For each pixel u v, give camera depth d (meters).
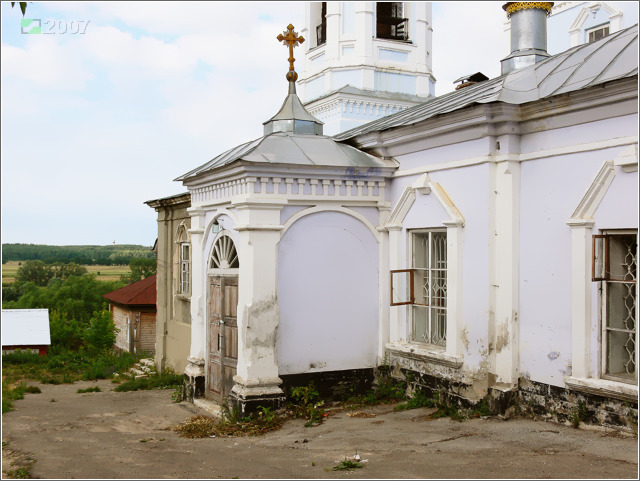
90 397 14.82
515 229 8.63
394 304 10.18
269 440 8.66
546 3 11.17
